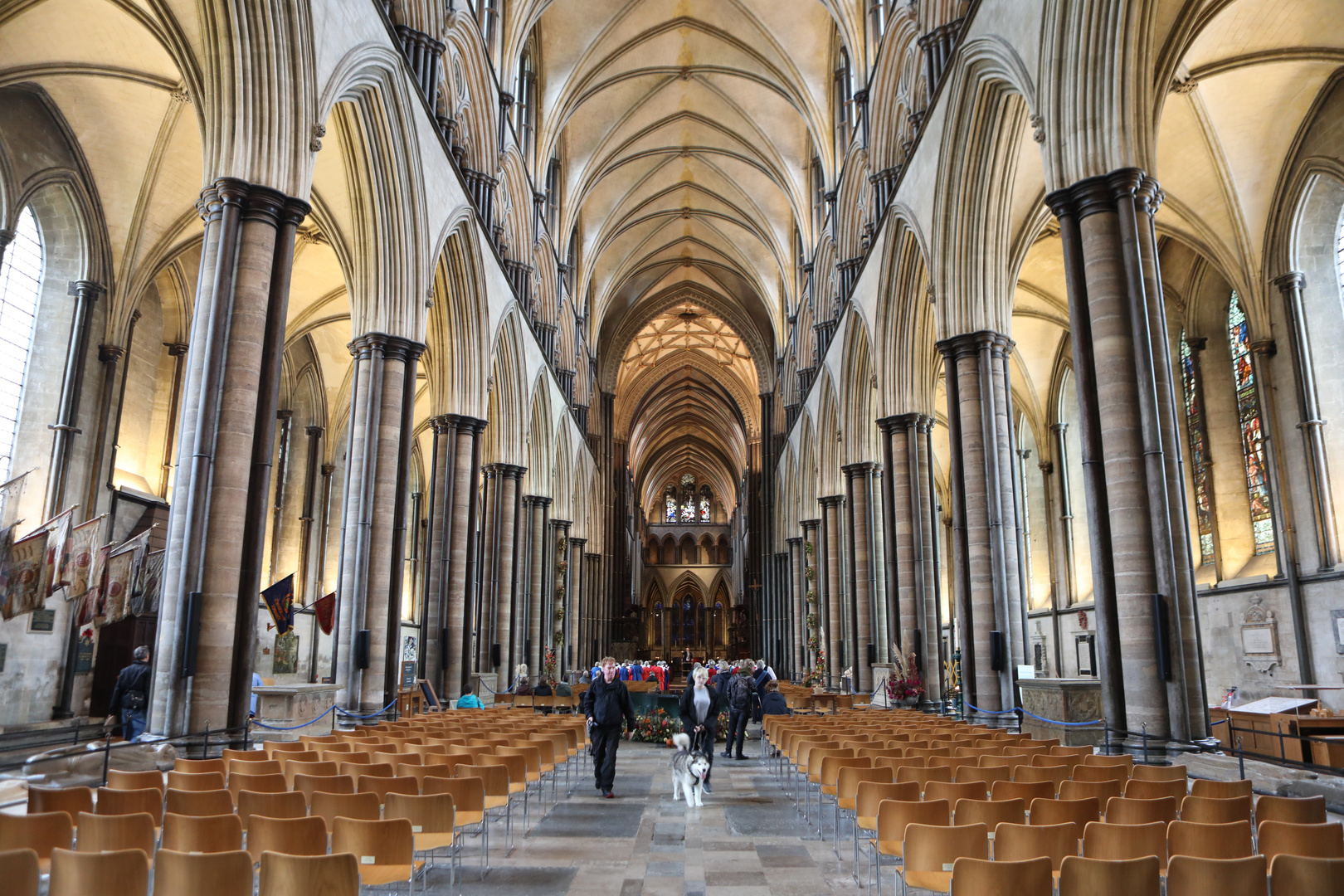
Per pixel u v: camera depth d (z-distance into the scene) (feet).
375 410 49.42
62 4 45.42
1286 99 53.78
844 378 82.02
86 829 14.93
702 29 89.86
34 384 55.01
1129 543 31.17
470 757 24.45
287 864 12.61
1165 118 55.11
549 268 98.78
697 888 20.52
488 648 77.51
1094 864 12.62
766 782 38.34
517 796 33.55
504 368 79.20
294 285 76.28
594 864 22.79
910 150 57.41
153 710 30.73
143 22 41.27
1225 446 65.41
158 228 60.49
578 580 127.95
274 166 35.42
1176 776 22.04
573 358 116.88
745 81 97.86
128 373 64.13
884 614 77.82
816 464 100.48
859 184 79.10
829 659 92.73
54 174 54.29
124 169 57.31
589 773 41.27
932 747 26.81
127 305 59.77
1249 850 14.88
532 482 96.53
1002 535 47.52
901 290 63.93
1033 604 93.71
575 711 68.69
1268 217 58.34
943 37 52.37
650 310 150.20
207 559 31.86
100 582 40.16
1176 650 29.91
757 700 53.36
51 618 52.47
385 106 46.29
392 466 49.26
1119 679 32.04
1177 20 38.47
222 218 34.19
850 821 28.32
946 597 117.08
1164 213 61.72
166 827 15.05
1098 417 33.68
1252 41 48.34
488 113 67.92
